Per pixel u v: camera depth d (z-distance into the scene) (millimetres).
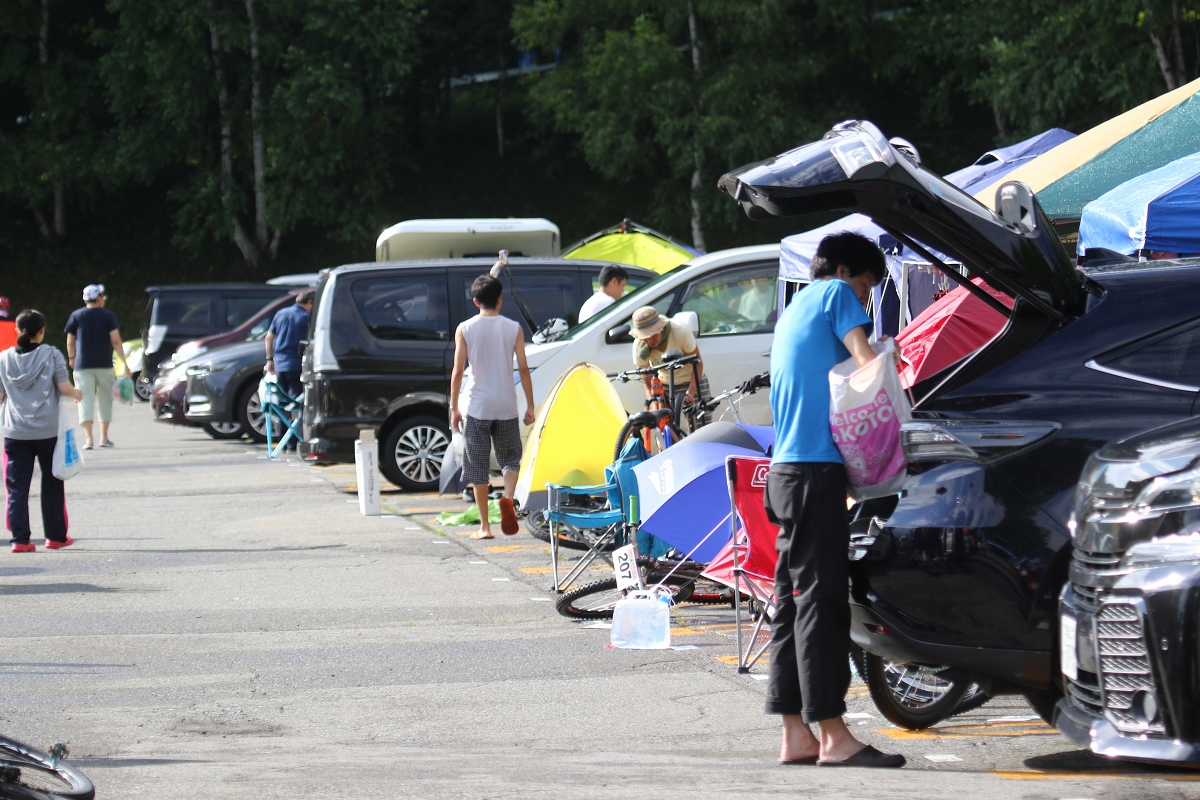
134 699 10414
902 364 8320
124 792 7250
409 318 23453
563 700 10227
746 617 13211
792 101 62000
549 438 14430
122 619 13562
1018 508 7809
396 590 14961
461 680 10930
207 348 36281
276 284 44531
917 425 8070
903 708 9117
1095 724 6844
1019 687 8094
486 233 30406
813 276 8406
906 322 18062
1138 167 17016
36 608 14141
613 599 13461
